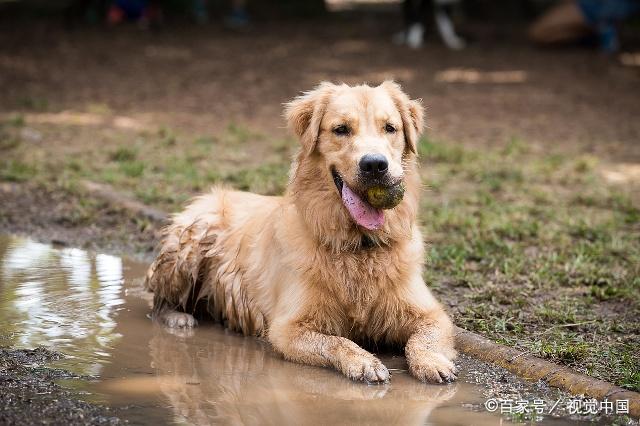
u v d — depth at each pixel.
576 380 5.64
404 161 6.52
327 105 6.38
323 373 5.95
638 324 6.86
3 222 10.02
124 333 6.71
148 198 10.85
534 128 16.53
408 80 21.16
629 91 20.45
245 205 7.44
